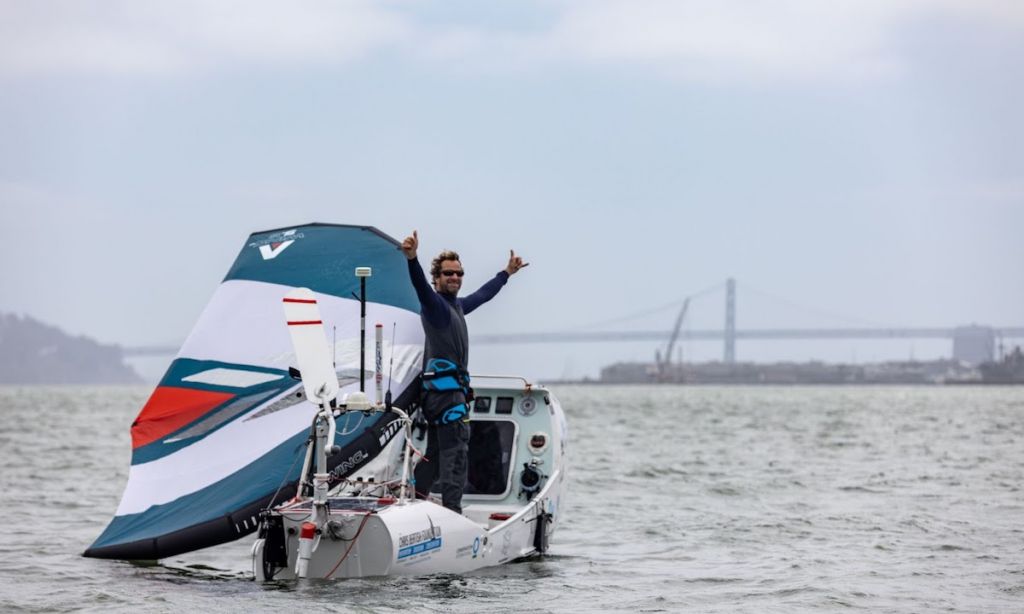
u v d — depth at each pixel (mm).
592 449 100375
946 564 42719
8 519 53812
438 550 35750
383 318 45031
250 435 43188
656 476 75188
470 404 43312
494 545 38781
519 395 43281
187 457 43344
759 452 97250
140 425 44812
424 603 33688
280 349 44969
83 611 33688
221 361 45062
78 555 43688
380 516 33844
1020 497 63156
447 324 37312
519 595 35781
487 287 39469
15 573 39906
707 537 49500
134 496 43062
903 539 48531
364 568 34500
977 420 165500
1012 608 35562
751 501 62000
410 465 38094
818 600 36562
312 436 35188
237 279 47094
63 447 102062
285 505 35094
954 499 62344
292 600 33219
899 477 74438
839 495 64625
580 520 54688
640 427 143250
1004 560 43500
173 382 45000
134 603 34469
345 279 46375
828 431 133250
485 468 42875
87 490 65812
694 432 130625
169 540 40750
